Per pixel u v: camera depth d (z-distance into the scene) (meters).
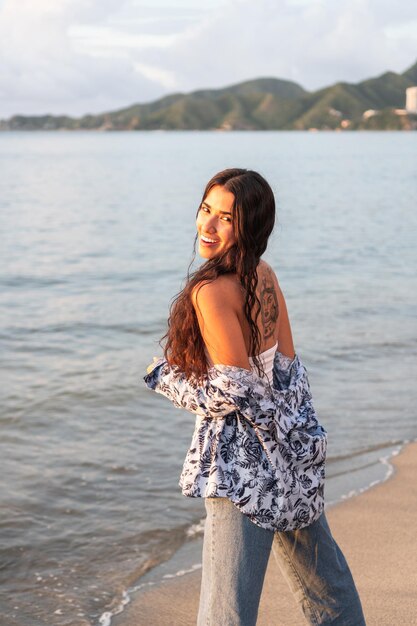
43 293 12.93
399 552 3.81
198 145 148.25
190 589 3.58
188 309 2.16
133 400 6.67
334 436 5.80
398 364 7.91
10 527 4.23
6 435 5.77
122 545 4.05
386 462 5.26
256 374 2.17
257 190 2.17
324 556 2.30
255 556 2.11
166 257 17.72
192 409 2.18
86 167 69.31
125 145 160.38
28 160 85.50
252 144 151.75
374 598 3.33
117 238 21.69
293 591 2.36
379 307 11.02
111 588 3.60
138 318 10.62
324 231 22.22
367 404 6.58
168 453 5.42
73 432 5.85
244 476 2.11
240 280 2.14
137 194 39.09
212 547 2.14
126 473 5.04
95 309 11.37
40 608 3.43
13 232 23.08
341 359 8.11
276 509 2.12
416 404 6.57
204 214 2.22
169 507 4.53
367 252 17.61
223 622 2.08
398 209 29.45
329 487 4.82
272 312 2.27
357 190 39.84
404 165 68.12
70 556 3.92
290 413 2.21
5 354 8.52
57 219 27.12
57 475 4.98
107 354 8.52
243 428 2.15
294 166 66.31
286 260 16.36
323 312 10.69
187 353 2.16
